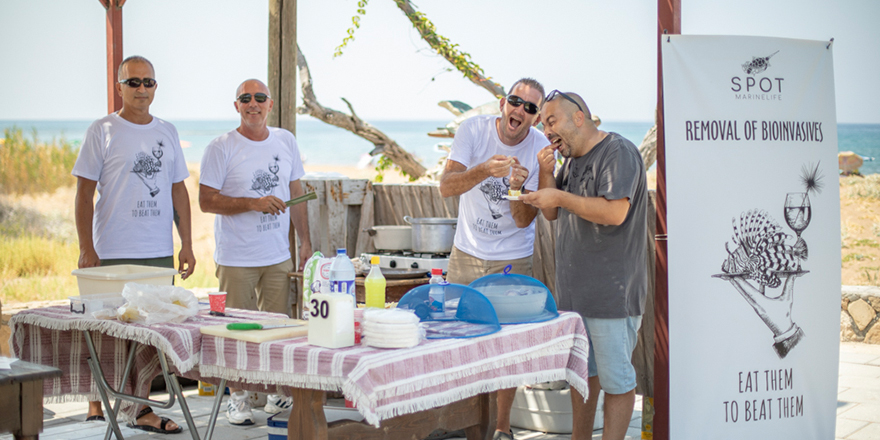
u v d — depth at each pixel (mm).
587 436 3627
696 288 3367
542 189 3342
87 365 3453
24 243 20922
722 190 3379
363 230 5758
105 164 4184
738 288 3406
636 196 3387
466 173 3771
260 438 4184
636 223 3406
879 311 6930
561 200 3268
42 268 19719
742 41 3385
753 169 3408
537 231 5051
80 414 4648
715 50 3357
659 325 3510
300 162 4902
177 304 3020
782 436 3490
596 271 3410
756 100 3406
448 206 5719
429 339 2574
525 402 4387
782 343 3461
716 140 3367
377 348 2449
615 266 3381
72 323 3045
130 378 3520
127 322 2910
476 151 4098
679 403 3381
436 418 3041
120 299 3137
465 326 2795
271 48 5699
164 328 2766
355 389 2230
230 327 2727
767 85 3418
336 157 48188
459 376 2549
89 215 4168
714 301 3385
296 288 5590
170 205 4410
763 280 3434
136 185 4207
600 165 3365
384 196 6090
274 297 4625
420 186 5867
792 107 3457
